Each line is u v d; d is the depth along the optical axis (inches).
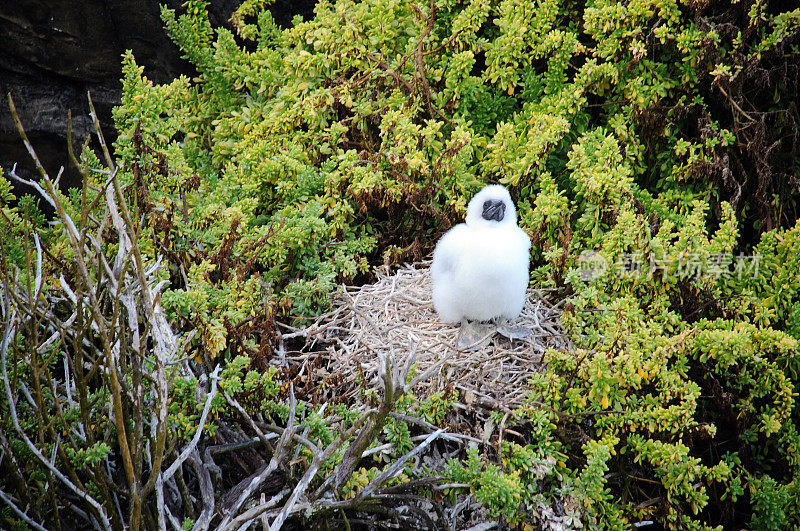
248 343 284.7
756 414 305.7
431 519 245.0
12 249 284.5
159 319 240.1
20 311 201.5
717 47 336.8
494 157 356.2
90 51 383.9
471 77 367.2
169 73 411.2
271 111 383.9
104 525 192.2
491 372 284.7
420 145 358.0
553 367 271.3
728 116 360.2
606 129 358.9
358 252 350.6
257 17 430.6
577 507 248.7
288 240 324.5
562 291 323.6
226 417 269.4
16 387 208.5
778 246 318.0
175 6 405.7
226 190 345.4
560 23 386.0
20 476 199.6
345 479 225.6
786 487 284.8
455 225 342.6
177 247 311.0
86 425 199.8
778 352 292.2
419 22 377.7
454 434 254.7
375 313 317.4
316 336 306.5
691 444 272.1
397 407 251.9
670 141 351.9
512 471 247.0
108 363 175.0
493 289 283.7
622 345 272.7
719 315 307.6
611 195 322.7
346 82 367.6
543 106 363.9
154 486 199.6
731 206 330.3
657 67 353.1
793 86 343.9
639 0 341.7
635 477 280.7
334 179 343.9
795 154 348.2
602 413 267.1
